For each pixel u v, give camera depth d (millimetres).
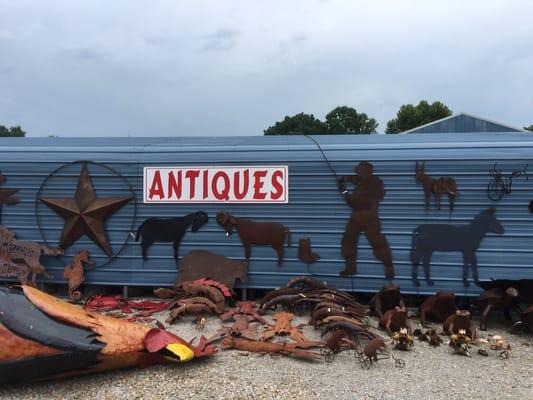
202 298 6727
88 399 4180
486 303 6582
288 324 6062
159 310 7047
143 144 8070
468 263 7227
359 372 4824
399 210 7414
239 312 6629
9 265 7902
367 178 7477
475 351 5559
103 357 4457
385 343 5734
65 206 7949
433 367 5008
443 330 6137
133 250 7934
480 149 7246
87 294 8117
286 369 4867
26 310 4453
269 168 7684
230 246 7746
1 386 4387
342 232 7527
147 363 4820
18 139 8438
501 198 7188
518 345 5871
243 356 5199
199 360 5039
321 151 7594
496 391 4422
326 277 7547
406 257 7379
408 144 7461
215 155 7805
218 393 4309
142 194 7934
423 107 50656
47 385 4430
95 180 8016
